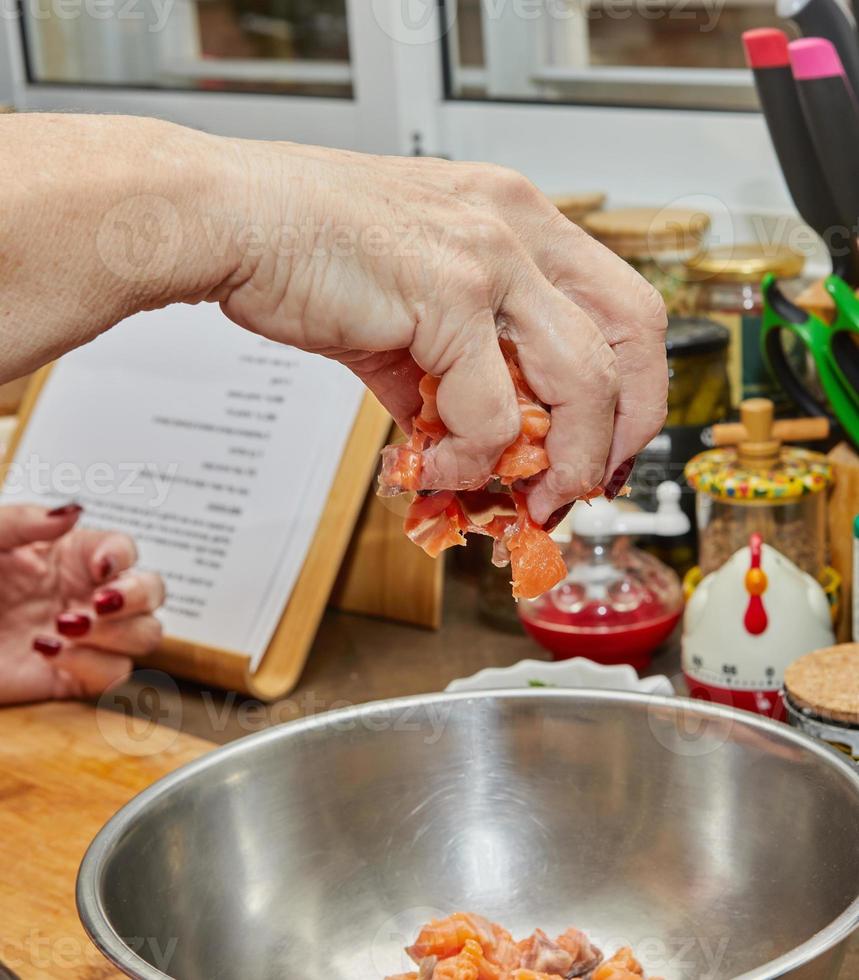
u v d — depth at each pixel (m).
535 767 0.95
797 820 0.89
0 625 1.19
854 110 1.08
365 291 0.79
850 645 1.02
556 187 1.52
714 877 0.92
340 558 1.19
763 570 1.07
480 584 1.26
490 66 1.55
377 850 0.95
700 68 1.42
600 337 0.81
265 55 1.67
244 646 1.19
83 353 1.31
